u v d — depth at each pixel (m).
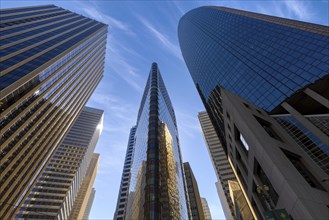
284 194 24.23
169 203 53.97
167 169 66.62
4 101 45.50
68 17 112.44
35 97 56.91
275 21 68.94
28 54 58.59
